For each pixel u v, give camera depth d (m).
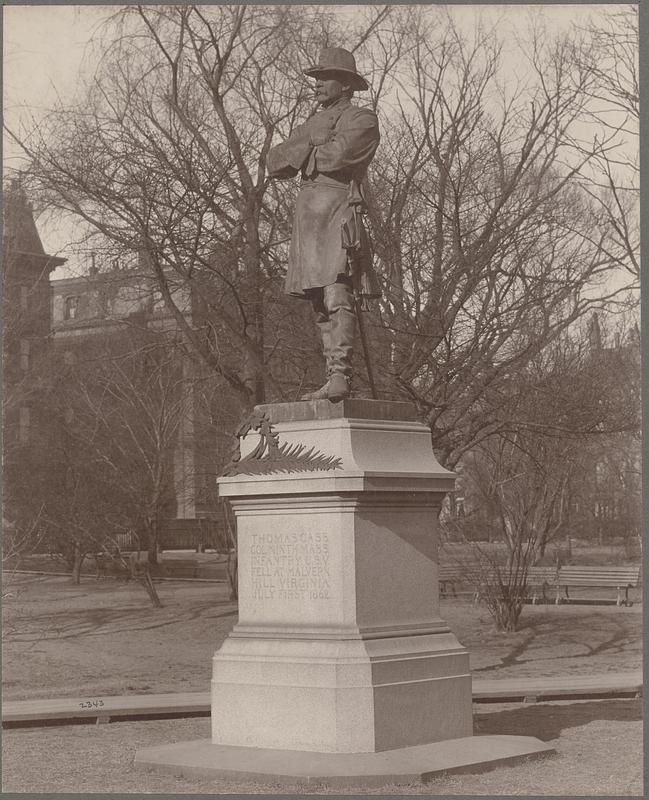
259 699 11.27
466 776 10.62
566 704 16.52
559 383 21.98
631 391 22.23
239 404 29.19
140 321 26.92
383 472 11.26
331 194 12.05
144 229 19.44
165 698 16.92
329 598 11.22
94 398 36.06
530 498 28.41
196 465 37.34
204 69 21.83
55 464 36.59
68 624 28.75
